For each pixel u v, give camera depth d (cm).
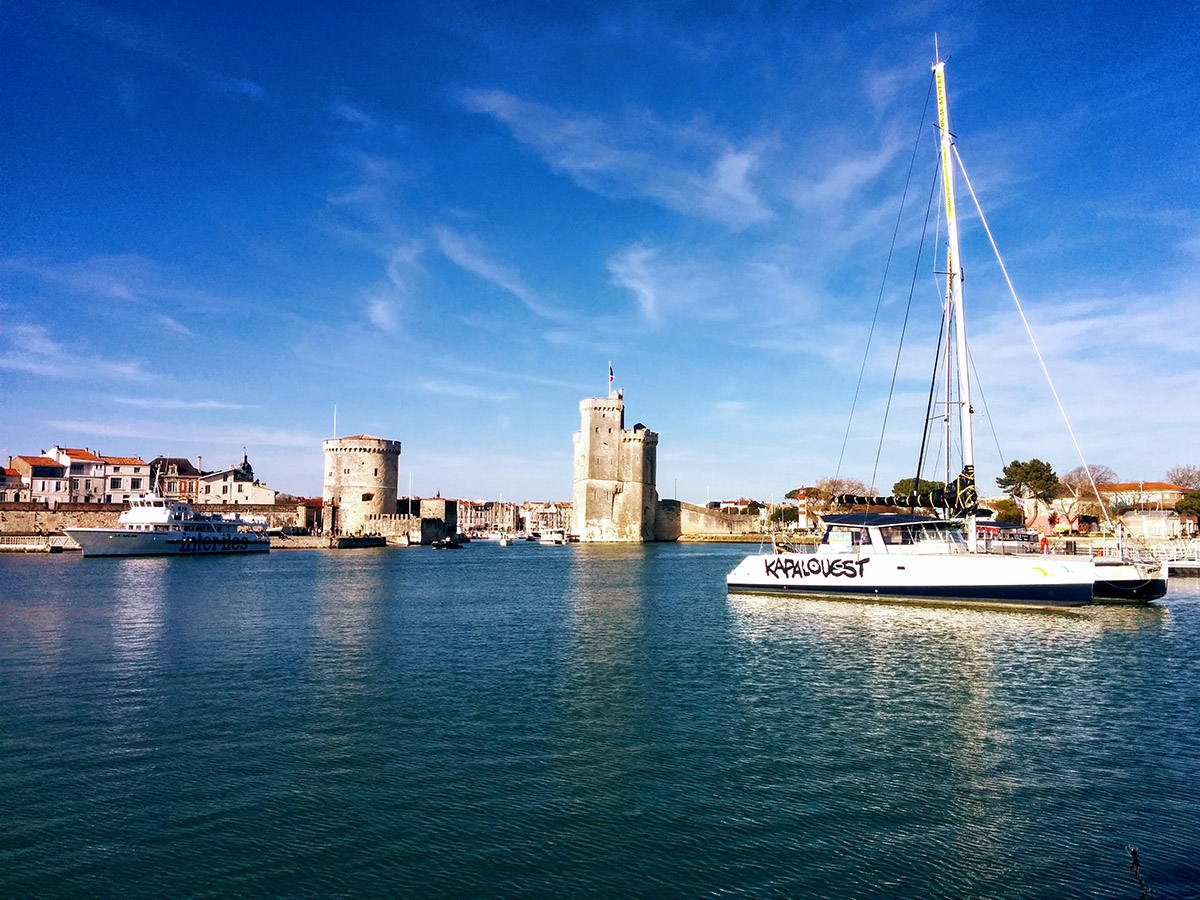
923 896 975
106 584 4628
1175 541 6875
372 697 1867
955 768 1398
